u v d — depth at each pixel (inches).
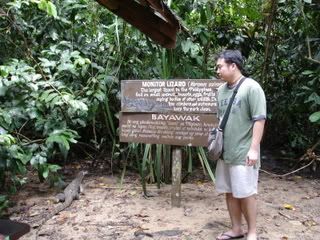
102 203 158.1
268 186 182.4
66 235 128.9
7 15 179.8
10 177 169.6
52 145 163.2
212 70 207.5
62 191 172.2
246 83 112.3
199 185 183.0
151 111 152.9
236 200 121.3
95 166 212.5
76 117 183.0
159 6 113.6
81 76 190.5
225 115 115.0
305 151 224.7
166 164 181.6
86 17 196.7
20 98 164.7
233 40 227.3
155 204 157.2
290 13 208.1
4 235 83.4
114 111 201.8
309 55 189.0
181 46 176.6
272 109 232.8
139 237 127.0
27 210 150.5
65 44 190.4
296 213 147.9
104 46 202.1
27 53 188.9
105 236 128.3
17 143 161.0
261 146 251.3
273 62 228.8
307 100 183.8
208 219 141.8
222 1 201.8
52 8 167.0
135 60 197.5
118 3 119.9
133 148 180.2
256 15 202.4
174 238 126.3
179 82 148.4
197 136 147.4
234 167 113.9
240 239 123.6
